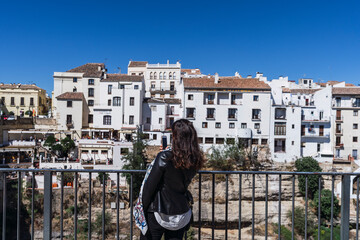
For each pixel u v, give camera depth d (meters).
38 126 50.91
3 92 62.41
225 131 47.75
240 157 42.12
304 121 48.91
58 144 41.25
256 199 38.50
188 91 48.09
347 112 49.88
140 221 4.00
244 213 36.62
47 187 4.95
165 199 3.88
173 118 53.72
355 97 50.16
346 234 5.30
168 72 69.69
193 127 3.91
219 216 35.34
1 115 53.59
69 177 33.44
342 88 52.09
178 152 3.69
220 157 42.09
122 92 50.34
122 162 39.62
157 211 3.87
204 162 3.91
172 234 4.02
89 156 41.66
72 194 31.53
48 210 4.89
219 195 37.09
